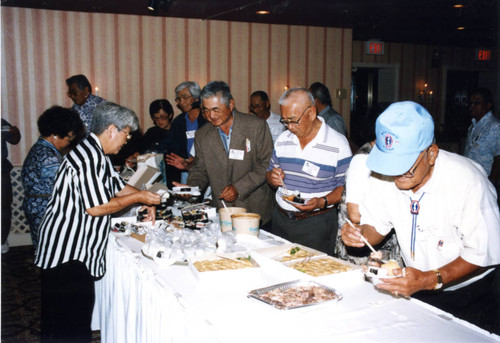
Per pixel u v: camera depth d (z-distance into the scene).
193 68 6.37
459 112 9.83
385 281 1.44
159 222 2.72
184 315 1.55
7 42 5.51
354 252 2.36
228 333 1.37
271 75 6.79
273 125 4.84
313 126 2.67
